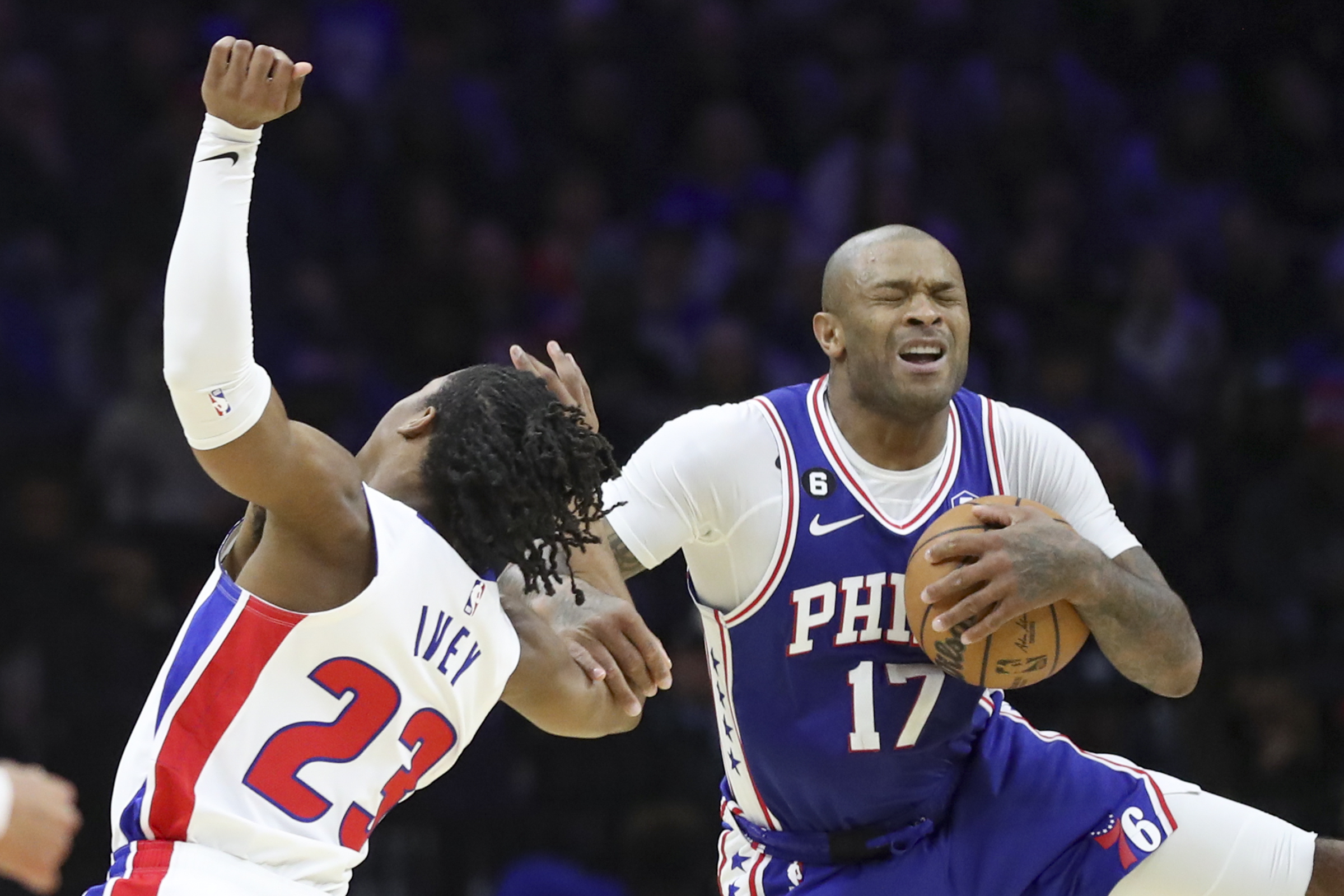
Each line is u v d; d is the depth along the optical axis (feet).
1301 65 119.65
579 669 36.78
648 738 75.87
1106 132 113.29
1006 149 109.50
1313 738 75.36
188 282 28.66
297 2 107.14
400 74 107.96
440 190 102.12
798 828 42.50
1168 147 115.14
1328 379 95.81
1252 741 75.51
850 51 114.52
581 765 75.41
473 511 31.65
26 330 92.38
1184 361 100.58
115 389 90.17
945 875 41.73
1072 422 94.17
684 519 40.42
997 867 41.75
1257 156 116.37
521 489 31.50
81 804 73.82
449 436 31.65
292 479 29.27
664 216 106.11
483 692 32.81
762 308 99.50
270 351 91.76
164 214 93.71
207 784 29.55
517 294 99.25
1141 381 97.25
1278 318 107.96
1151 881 41.93
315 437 30.14
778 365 96.73
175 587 81.41
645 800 75.00
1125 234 109.70
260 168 97.45
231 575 31.60
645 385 92.89
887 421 39.78
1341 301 104.37
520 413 31.83
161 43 102.68
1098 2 120.47
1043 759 42.78
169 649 77.10
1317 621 84.43
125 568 78.02
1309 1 120.16
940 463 40.68
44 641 76.59
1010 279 102.94
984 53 116.67
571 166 108.27
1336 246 109.09
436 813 74.23
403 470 32.14
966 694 41.19
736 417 40.91
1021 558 36.01
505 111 108.99
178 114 96.53
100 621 76.95
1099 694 76.59
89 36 102.58
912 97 111.75
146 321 89.51
